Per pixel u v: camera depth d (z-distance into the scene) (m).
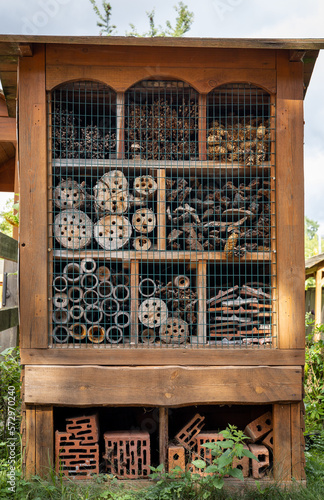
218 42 3.33
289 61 3.62
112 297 3.87
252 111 4.29
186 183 4.03
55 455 3.51
